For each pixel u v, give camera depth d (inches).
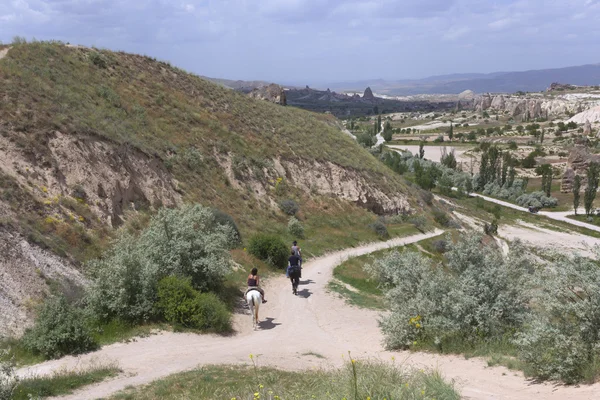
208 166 1262.3
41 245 623.5
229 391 376.2
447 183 3873.0
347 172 1765.5
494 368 399.2
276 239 1047.0
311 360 503.2
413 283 600.4
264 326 676.7
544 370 348.2
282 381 402.6
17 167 717.3
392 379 319.9
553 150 6254.9
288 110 2117.4
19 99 844.0
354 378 275.1
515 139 7332.7
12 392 347.3
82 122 904.3
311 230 1352.1
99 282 589.3
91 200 788.0
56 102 922.1
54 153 790.5
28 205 673.0
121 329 569.0
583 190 4234.7
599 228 3139.8
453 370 403.5
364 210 1694.1
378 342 584.4
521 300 517.3
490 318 485.1
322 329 669.9
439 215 2043.6
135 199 916.6
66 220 709.9
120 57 1482.5
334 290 917.8
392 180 2066.9
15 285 547.2
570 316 363.6
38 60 1103.6
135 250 643.5
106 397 369.4
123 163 928.3
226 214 1080.2
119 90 1272.1
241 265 936.9
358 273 1085.1
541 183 4611.2
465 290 525.0
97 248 708.7
